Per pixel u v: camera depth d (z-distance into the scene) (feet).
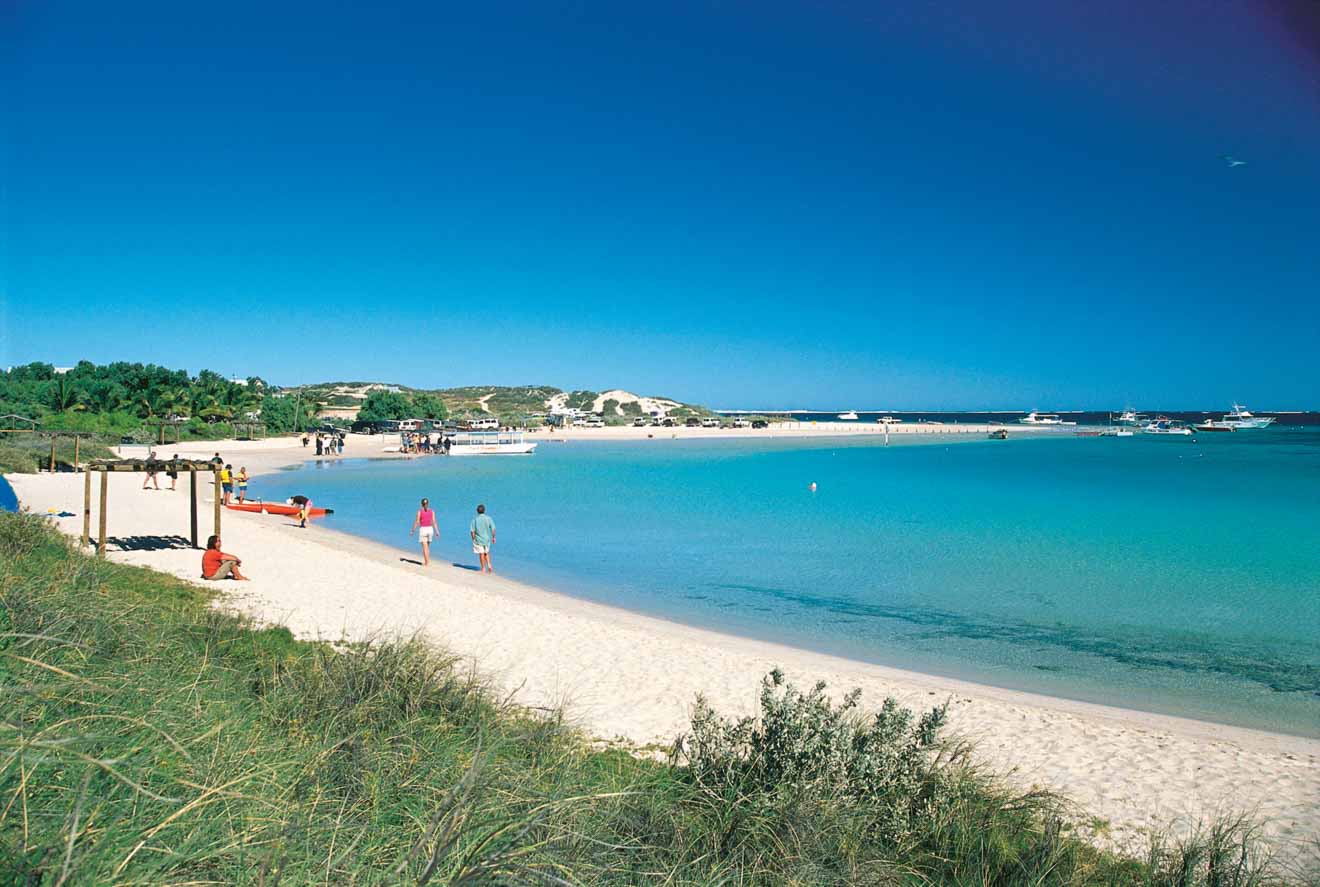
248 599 49.57
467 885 9.89
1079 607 60.80
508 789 13.70
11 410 236.22
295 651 31.58
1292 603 62.39
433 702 23.44
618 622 53.01
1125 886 18.48
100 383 291.58
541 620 50.26
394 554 79.87
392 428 407.23
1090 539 95.50
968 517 118.83
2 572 27.14
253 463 219.41
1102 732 33.71
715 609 59.72
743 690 36.94
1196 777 28.71
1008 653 48.44
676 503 138.62
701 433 531.91
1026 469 234.17
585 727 29.60
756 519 115.85
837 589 67.31
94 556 49.93
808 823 17.06
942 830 19.07
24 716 11.62
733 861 14.97
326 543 82.64
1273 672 44.78
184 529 81.00
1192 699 40.22
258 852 10.03
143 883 8.45
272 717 18.58
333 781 14.46
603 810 15.24
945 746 22.17
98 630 21.27
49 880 7.90
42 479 129.39
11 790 9.26
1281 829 24.32
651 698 35.22
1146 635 52.70
